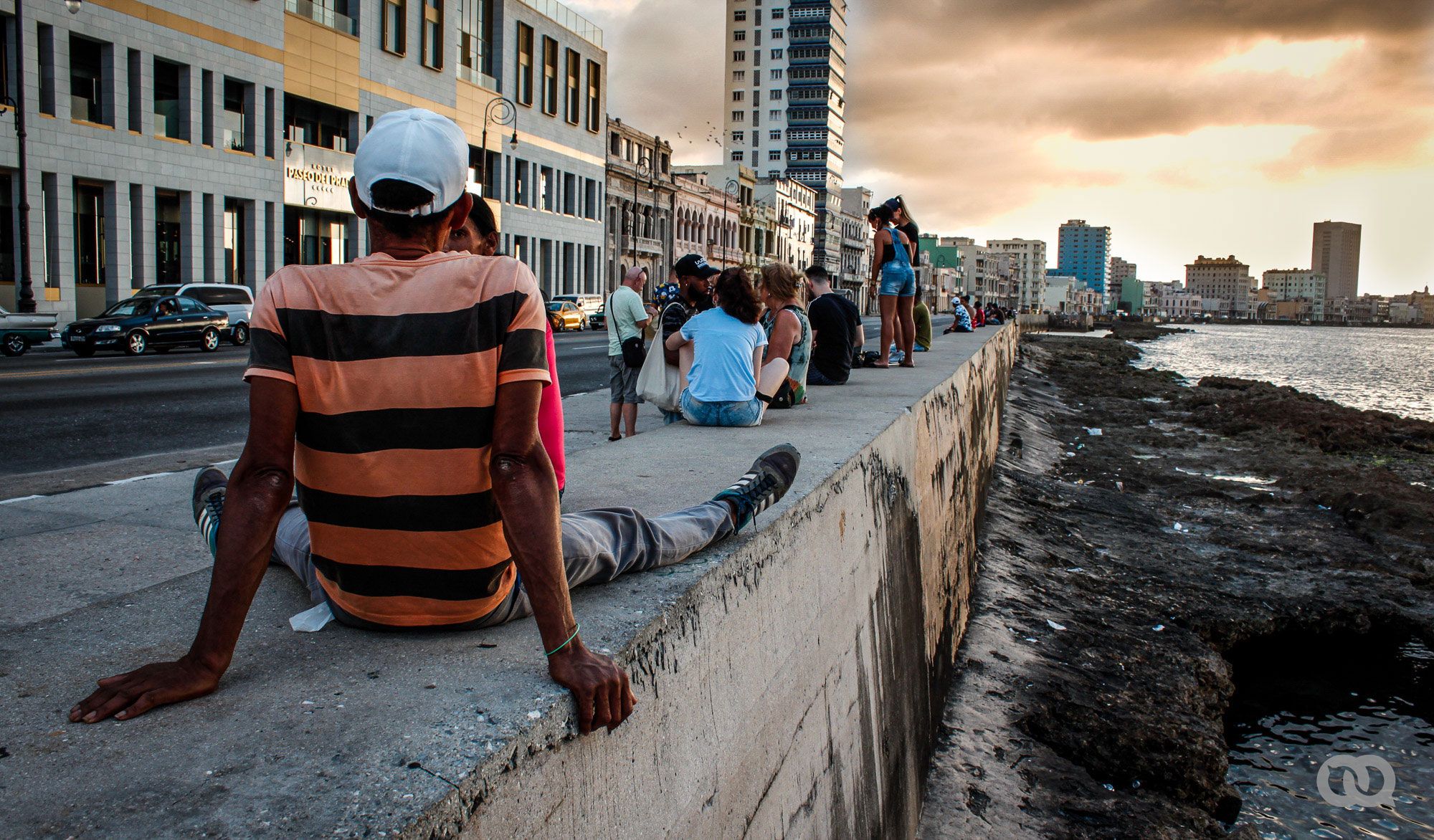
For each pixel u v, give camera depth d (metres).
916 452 6.07
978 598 8.41
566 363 18.95
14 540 3.91
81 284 28.03
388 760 1.44
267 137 33.75
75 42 27.38
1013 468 14.59
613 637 1.92
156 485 5.46
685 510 2.62
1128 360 62.03
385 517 1.85
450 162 1.89
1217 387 35.84
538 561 1.72
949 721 6.01
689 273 7.48
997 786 5.26
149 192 29.19
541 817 1.58
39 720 1.60
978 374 12.20
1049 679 6.71
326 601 2.12
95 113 27.97
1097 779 5.56
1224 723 6.80
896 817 4.39
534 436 1.79
